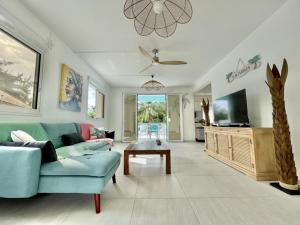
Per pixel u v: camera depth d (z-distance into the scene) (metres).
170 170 2.64
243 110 3.03
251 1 2.27
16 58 2.24
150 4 1.61
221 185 2.09
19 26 2.23
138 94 7.57
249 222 1.31
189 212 1.46
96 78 5.44
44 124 2.60
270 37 2.61
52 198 1.75
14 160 1.40
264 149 2.31
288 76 2.29
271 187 2.02
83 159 1.69
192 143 6.64
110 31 2.99
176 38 3.22
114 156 2.04
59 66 3.23
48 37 2.87
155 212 1.46
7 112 2.07
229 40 3.31
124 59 4.30
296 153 2.18
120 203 1.63
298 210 1.48
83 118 4.41
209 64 4.64
